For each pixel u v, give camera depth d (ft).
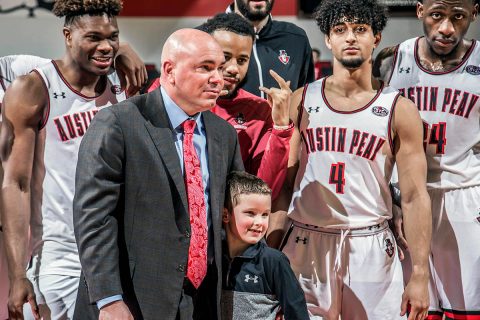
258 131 12.89
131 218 9.77
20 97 11.63
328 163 12.46
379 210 12.50
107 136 9.62
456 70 14.06
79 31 11.62
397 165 12.28
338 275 12.53
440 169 14.28
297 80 16.06
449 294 14.66
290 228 12.94
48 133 11.91
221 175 10.34
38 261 12.04
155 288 9.73
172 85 10.00
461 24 13.44
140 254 9.74
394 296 12.47
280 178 12.17
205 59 9.81
